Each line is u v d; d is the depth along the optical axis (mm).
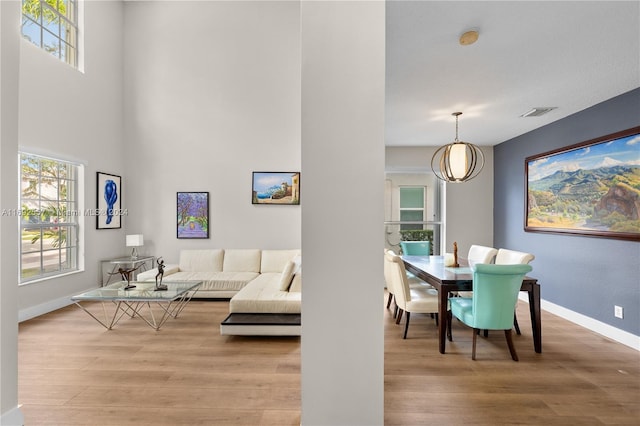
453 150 3680
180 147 5863
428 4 1895
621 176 3230
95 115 5152
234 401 2193
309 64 1685
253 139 5883
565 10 1948
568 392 2309
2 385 1746
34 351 3006
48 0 4535
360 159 1685
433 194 6035
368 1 1682
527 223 4770
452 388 2361
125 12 5883
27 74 4016
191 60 5891
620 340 3229
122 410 2094
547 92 3236
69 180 4789
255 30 5910
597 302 3531
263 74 5887
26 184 4156
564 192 4020
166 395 2264
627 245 3172
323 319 1694
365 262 1690
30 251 4188
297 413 2064
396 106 3664
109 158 5469
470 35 2193
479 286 2779
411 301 3330
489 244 5836
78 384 2408
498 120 4191
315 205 1692
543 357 2887
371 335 1688
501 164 5551
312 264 1693
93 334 3447
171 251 5879
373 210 1688
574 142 3891
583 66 2682
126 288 3846
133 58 5871
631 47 2369
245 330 3262
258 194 5859
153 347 3109
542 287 4449
